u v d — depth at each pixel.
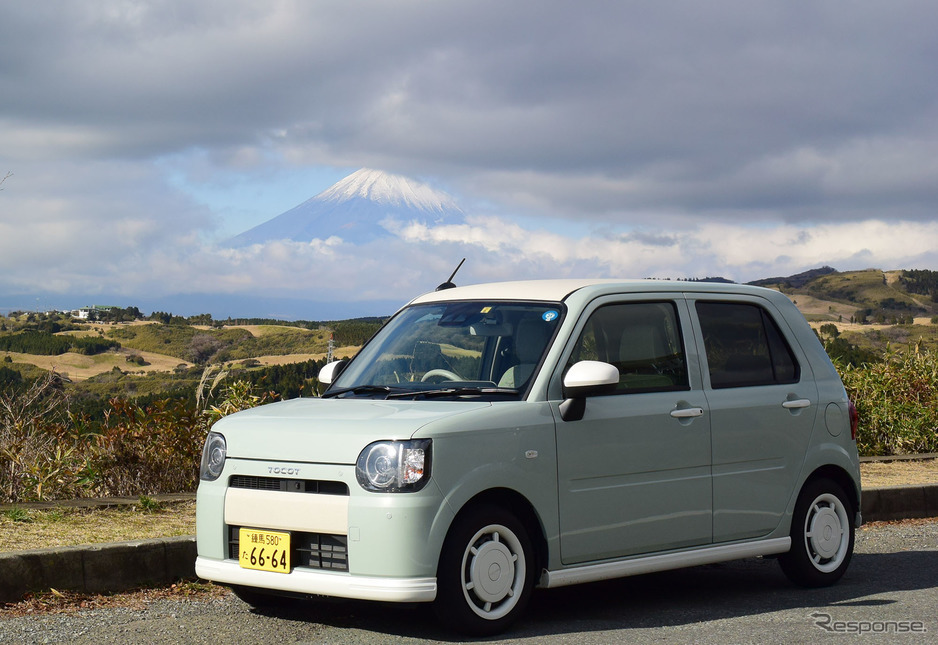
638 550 5.86
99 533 7.02
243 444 5.43
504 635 5.24
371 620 5.55
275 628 5.36
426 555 4.94
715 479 6.20
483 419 5.25
